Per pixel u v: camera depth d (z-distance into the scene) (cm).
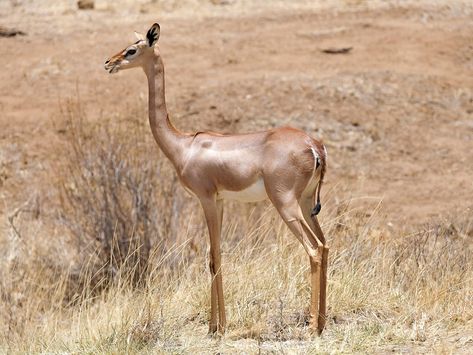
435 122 5234
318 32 6456
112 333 2578
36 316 3325
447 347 2267
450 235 3553
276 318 2578
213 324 2531
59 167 4475
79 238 3747
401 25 6612
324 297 2427
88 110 5138
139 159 3794
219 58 5969
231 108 5175
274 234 3338
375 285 2802
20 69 5841
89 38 6412
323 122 5112
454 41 6266
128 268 3359
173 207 3709
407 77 5681
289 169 2361
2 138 4978
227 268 2881
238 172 2417
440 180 4650
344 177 4662
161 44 6266
